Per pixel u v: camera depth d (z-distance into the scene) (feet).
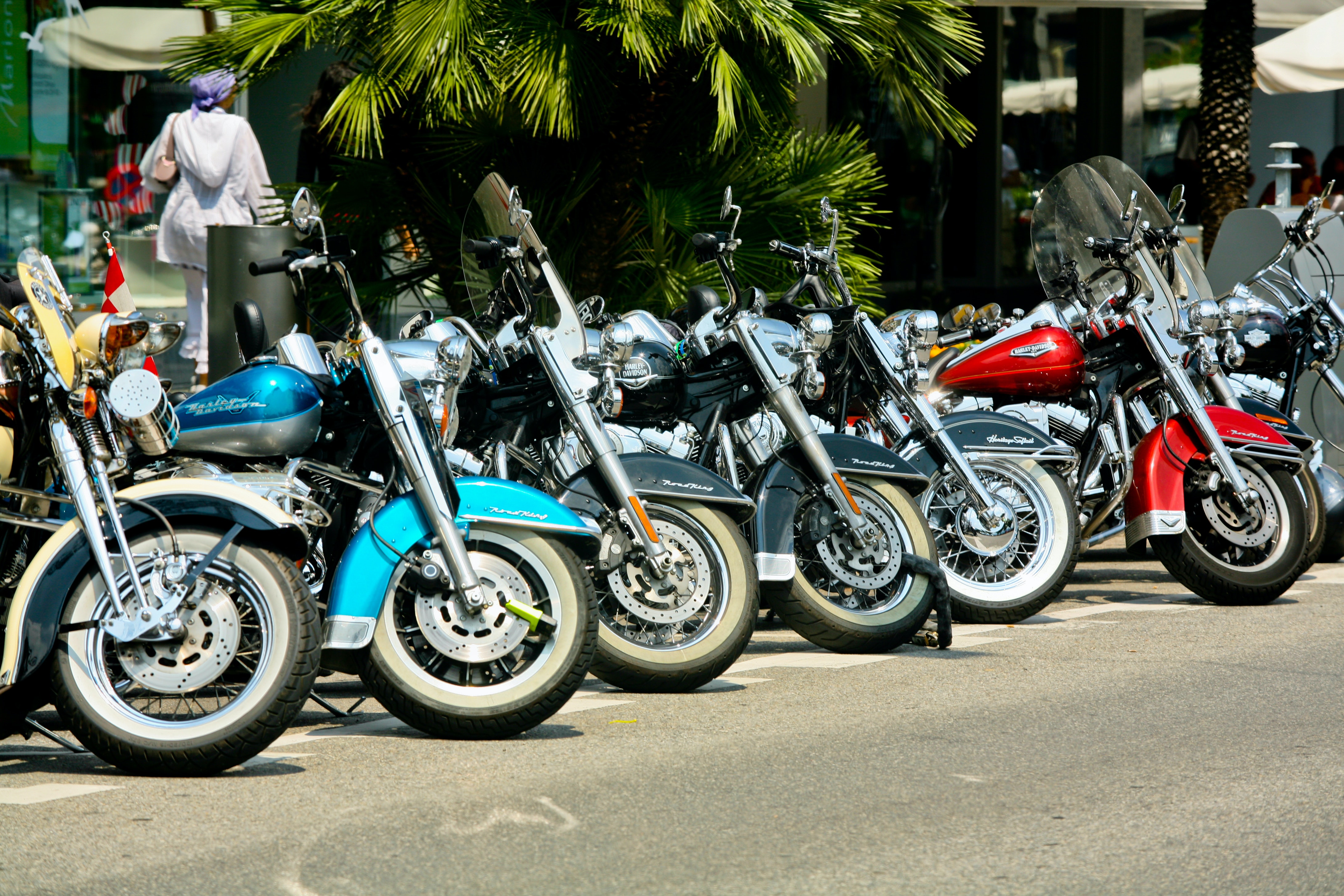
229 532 35.60
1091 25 141.59
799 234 79.25
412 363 48.91
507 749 38.93
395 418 39.27
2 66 101.19
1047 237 63.82
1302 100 158.51
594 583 45.27
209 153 95.20
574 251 78.07
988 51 136.98
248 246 74.28
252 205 95.14
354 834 31.71
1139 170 144.97
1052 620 57.00
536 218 77.05
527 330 45.37
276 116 106.01
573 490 44.70
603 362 44.60
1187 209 145.69
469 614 39.04
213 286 75.05
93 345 35.04
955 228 135.64
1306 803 33.78
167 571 35.04
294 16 70.85
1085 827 32.12
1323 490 71.10
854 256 81.20
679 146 79.10
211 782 35.65
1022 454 56.49
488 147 77.10
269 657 35.55
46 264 36.55
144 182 102.78
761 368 48.75
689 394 49.60
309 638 35.70
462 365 40.22
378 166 78.23
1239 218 82.07
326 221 78.54
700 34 68.74
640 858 30.25
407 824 32.42
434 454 39.34
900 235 130.82
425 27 67.51
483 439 46.93
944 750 38.34
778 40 70.95
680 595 44.78
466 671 40.14
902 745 38.93
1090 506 62.23
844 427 55.52
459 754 38.45
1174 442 58.90
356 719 43.45
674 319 61.00
